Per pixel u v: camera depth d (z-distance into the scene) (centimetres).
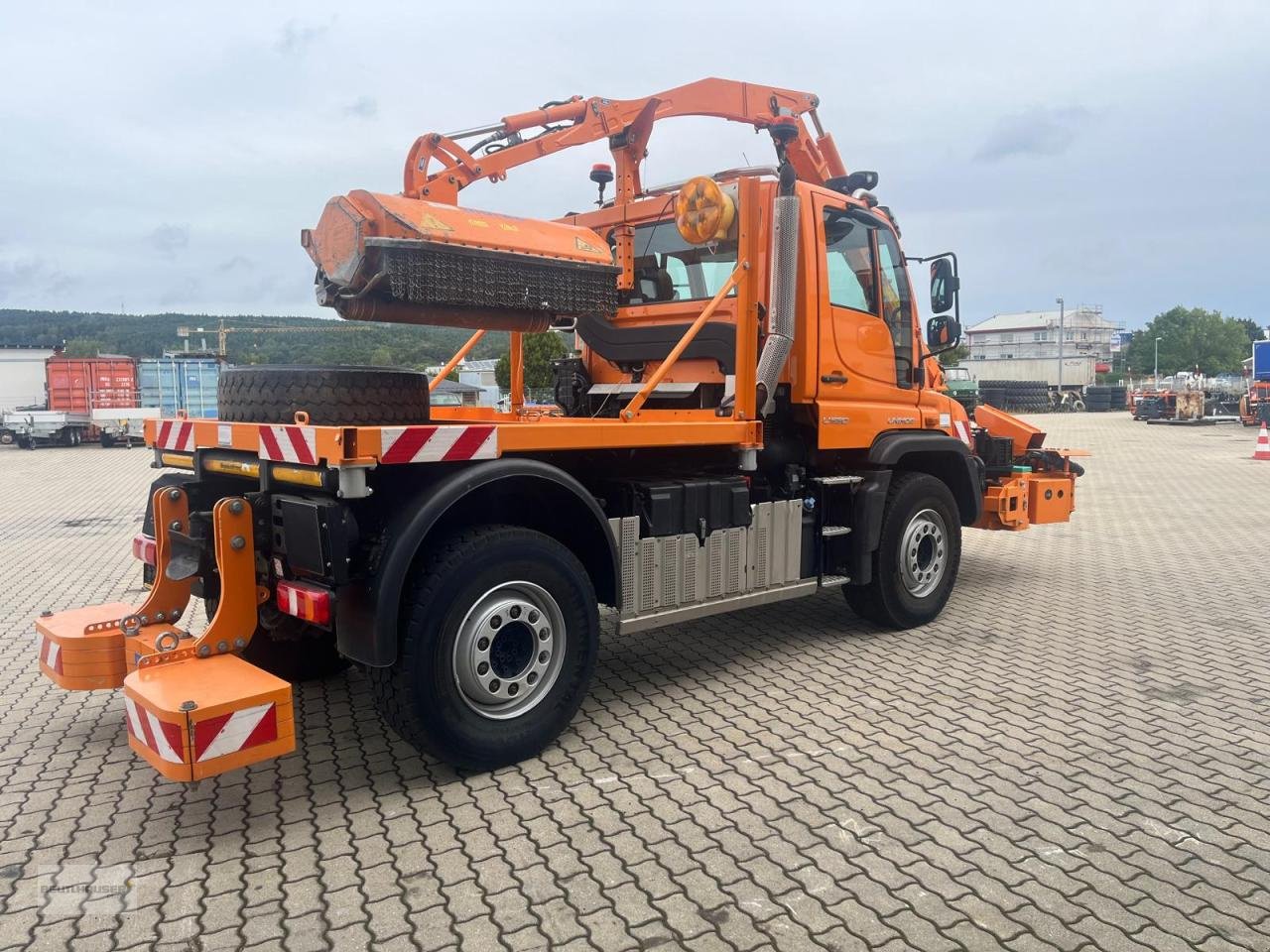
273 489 384
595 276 449
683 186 509
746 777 372
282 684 324
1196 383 5616
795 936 263
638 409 483
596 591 437
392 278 372
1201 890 287
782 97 672
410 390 398
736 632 605
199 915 274
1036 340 12219
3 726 438
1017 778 369
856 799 351
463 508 391
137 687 320
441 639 358
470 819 337
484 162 504
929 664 527
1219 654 548
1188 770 378
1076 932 264
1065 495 775
